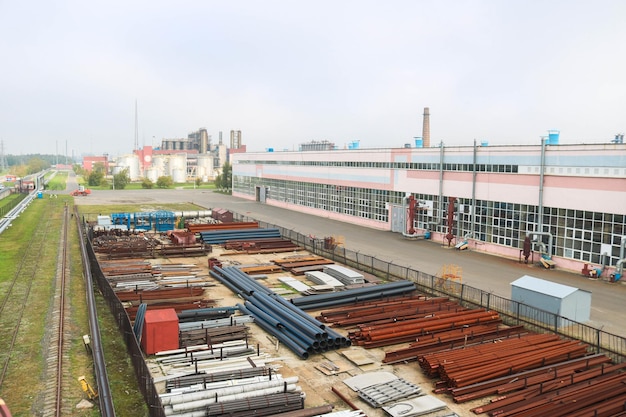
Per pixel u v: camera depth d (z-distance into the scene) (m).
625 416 13.59
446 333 19.61
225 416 13.26
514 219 35.97
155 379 15.33
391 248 39.50
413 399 14.68
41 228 51.16
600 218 30.16
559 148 32.50
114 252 35.84
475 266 32.91
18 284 28.02
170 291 25.41
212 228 45.97
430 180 43.75
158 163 166.38
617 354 17.78
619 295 26.05
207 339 18.72
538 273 31.05
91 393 14.91
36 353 18.30
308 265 32.94
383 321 21.25
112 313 22.30
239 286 26.44
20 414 13.95
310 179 64.88
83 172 194.12
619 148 28.89
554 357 17.08
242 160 89.94
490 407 14.00
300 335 19.02
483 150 38.31
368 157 52.25
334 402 14.78
